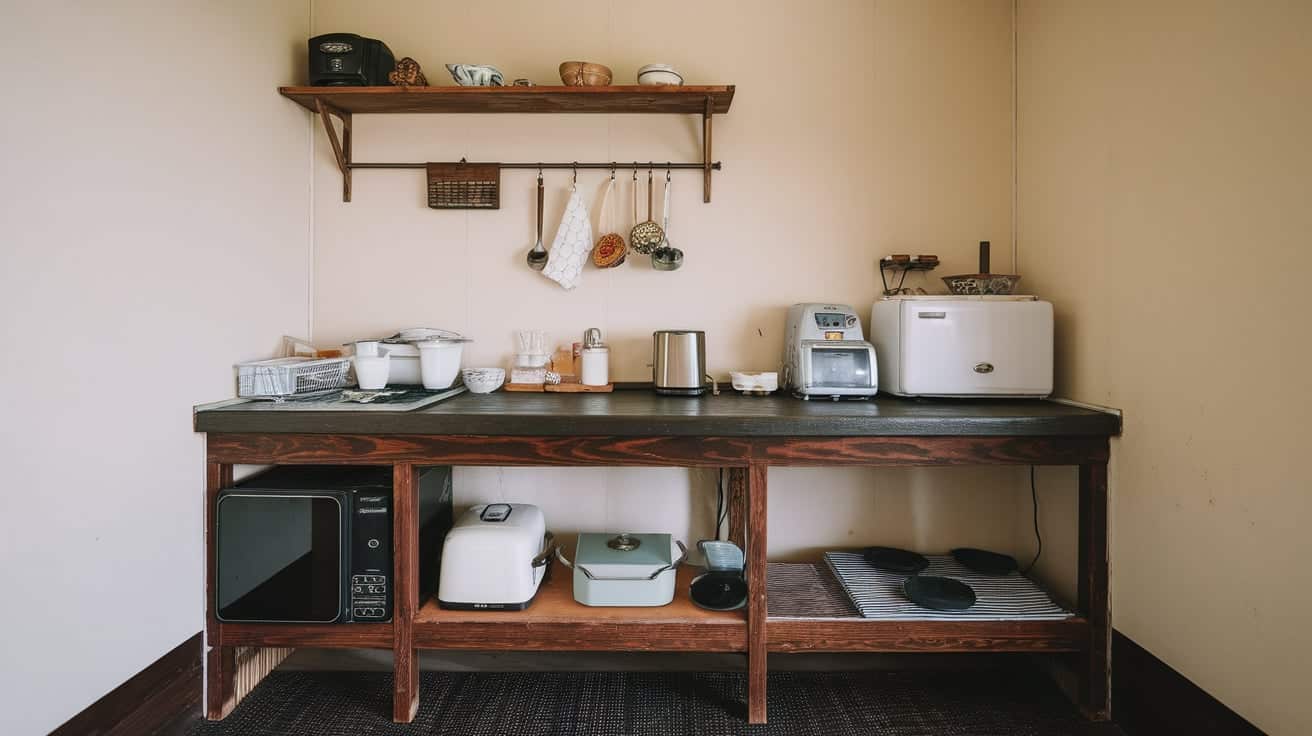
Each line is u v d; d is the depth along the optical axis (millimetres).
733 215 2336
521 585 1822
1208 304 1511
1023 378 1991
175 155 1668
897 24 2320
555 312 2350
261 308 2051
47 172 1314
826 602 1932
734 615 1841
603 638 1796
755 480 1760
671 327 2348
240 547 1768
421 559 1931
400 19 2332
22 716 1269
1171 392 1623
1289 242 1312
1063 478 2088
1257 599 1390
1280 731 1337
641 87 2072
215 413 1736
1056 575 2125
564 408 1864
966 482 2338
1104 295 1873
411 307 2354
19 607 1263
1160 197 1656
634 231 2270
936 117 2328
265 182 2061
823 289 2340
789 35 2322
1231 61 1446
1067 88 2029
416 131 2334
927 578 2006
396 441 1754
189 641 1735
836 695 1961
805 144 2328
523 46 2330
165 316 1639
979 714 1860
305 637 1792
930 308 2018
